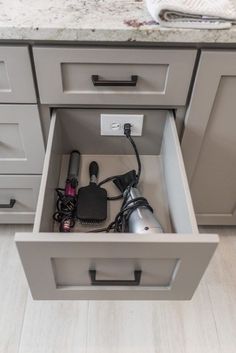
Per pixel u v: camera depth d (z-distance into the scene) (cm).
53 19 77
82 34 77
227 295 124
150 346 111
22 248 67
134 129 106
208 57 84
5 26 75
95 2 83
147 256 71
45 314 116
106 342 111
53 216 90
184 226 80
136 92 92
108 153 115
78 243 67
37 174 114
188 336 113
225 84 91
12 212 127
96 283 80
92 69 86
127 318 116
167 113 102
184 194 81
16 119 97
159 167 112
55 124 95
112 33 77
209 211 133
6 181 115
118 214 90
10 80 87
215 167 115
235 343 113
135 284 81
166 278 81
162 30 77
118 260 74
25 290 121
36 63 84
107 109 100
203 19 77
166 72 88
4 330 112
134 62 84
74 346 109
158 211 100
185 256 71
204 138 106
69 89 91
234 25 80
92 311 117
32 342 110
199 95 93
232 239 141
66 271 77
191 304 121
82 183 106
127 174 103
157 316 117
